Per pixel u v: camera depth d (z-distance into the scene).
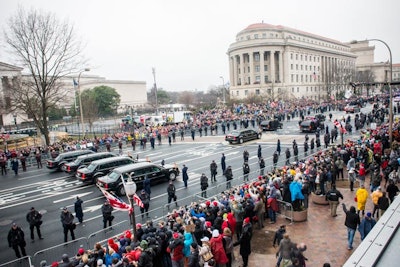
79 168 23.64
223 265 9.38
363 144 22.16
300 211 13.32
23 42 38.47
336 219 13.42
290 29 116.56
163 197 18.56
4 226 15.88
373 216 12.54
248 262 10.33
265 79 113.94
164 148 36.59
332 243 11.30
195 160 28.53
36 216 13.80
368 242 3.90
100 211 16.95
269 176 16.98
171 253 9.66
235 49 113.88
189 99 132.00
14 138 46.12
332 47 140.12
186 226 10.10
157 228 11.67
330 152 21.14
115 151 35.97
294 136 38.69
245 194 13.80
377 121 40.69
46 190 22.02
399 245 3.79
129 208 12.18
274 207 13.39
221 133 45.69
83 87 122.69
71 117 84.25
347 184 18.06
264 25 111.88
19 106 38.72
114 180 19.44
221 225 11.22
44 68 37.88
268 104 71.56
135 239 10.52
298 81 116.88
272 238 12.01
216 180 21.55
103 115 99.69
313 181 16.30
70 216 13.38
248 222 10.02
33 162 33.34
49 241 13.67
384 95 79.88
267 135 40.78
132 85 138.25
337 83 102.00
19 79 47.97
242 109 65.75
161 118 62.84
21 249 12.18
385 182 17.33
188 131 49.62
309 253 10.63
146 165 20.98
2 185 24.33
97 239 13.45
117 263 8.63
